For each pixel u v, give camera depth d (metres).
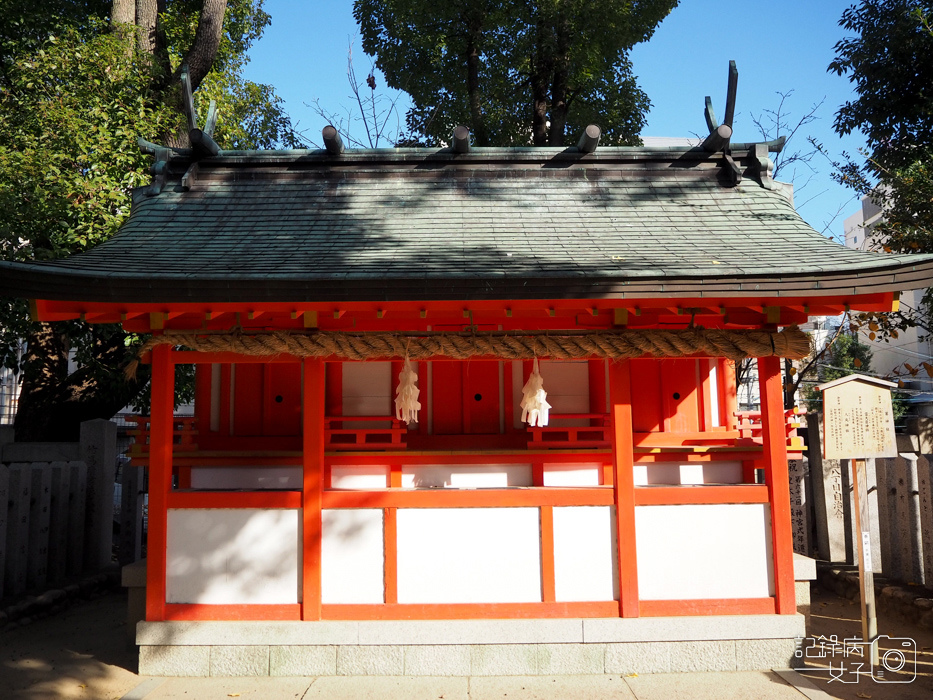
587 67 15.36
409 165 6.89
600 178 6.78
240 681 5.21
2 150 9.14
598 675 5.31
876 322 10.65
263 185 6.78
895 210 10.34
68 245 9.34
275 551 5.47
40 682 5.27
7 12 11.73
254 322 5.69
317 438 5.52
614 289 4.81
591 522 5.52
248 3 15.16
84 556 8.98
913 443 8.32
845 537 8.35
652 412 6.71
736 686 5.05
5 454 9.25
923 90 12.61
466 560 5.46
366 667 5.32
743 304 5.20
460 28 16.19
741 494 5.56
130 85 10.35
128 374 5.93
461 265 4.96
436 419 6.71
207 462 6.50
